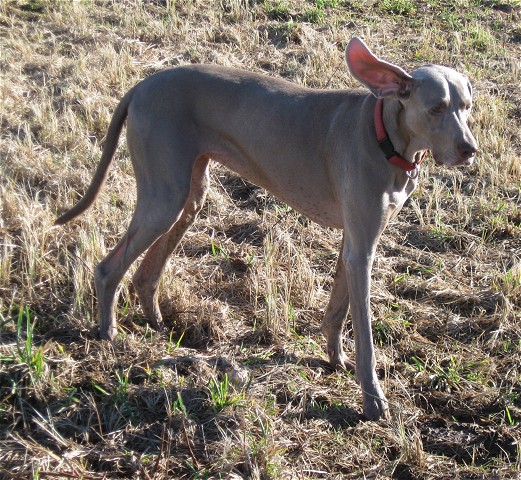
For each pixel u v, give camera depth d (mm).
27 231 3459
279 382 3113
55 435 2879
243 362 3182
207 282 3484
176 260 3568
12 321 3193
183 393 3025
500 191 4055
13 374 3000
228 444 2883
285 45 5195
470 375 3199
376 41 5312
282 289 3459
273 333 3287
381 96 2928
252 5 5836
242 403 2996
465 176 4133
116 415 2959
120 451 2875
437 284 3547
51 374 3014
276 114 3121
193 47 4949
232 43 5129
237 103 3148
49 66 4633
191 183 3273
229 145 3191
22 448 2846
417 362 3229
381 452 2963
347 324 3416
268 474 2834
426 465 2924
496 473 2908
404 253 3701
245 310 3400
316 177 3123
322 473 2881
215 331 3279
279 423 2986
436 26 5723
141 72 4668
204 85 3158
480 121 4438
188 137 3152
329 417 3043
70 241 3520
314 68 4773
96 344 3168
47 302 3303
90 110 4270
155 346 3191
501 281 3555
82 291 3299
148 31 5199
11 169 3855
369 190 2996
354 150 3008
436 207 3910
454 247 3770
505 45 5516
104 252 3418
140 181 3182
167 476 2828
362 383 3045
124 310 3301
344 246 3070
